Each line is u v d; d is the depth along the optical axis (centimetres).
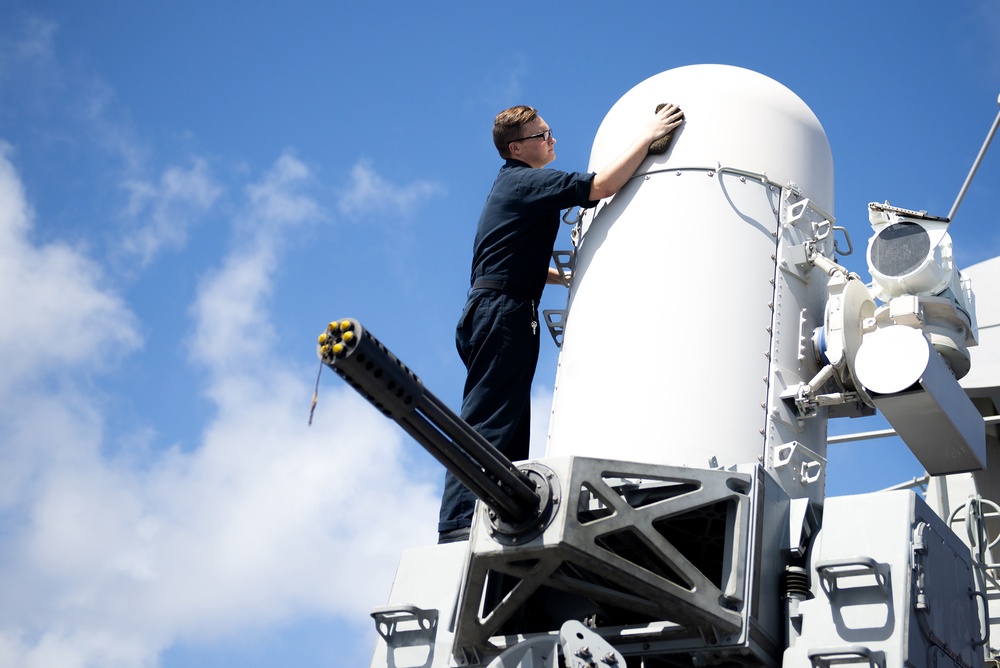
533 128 672
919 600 494
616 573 478
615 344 589
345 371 432
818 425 603
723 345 580
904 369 548
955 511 686
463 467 462
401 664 555
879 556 502
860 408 612
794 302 608
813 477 579
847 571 497
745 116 639
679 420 564
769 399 578
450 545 579
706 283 593
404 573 581
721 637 495
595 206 641
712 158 625
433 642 553
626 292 600
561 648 475
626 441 564
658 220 612
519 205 632
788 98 661
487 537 489
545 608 553
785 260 612
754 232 611
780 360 589
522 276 631
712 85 650
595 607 542
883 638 482
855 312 592
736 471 522
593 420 577
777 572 518
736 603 495
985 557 675
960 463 589
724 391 570
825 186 654
